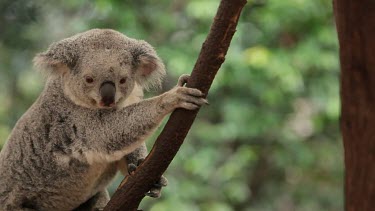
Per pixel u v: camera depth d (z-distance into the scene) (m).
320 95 14.92
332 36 14.35
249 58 14.03
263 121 14.70
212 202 14.89
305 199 16.52
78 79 6.85
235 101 14.70
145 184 5.95
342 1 3.91
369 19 3.86
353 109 4.00
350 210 4.09
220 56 5.52
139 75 7.24
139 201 6.04
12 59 16.00
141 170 5.92
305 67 14.33
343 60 3.98
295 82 14.03
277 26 14.53
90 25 14.33
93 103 6.82
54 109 7.13
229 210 14.59
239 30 14.15
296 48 14.27
